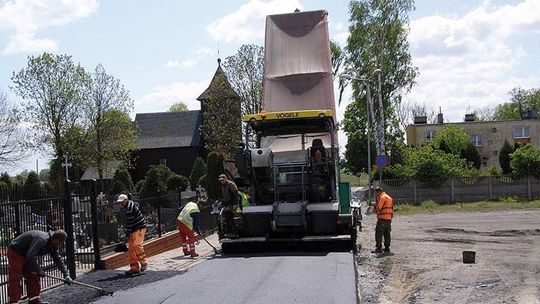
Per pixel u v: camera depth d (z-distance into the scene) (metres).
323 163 16.14
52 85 52.09
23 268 10.28
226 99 54.34
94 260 13.92
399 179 41.28
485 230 23.66
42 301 10.54
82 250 14.36
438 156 41.19
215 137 54.00
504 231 23.06
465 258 14.91
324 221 16.02
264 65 17.69
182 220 16.48
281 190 16.56
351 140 60.16
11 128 48.00
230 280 12.02
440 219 30.00
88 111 54.38
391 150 50.31
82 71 53.78
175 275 12.86
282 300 10.10
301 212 15.82
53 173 53.62
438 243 19.56
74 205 14.15
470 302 10.62
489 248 18.02
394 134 51.00
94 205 13.95
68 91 52.38
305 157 16.75
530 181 40.66
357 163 60.22
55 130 52.50
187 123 69.25
